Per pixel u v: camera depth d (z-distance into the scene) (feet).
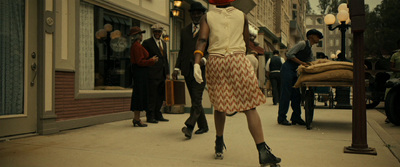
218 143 9.18
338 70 13.84
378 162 8.66
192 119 12.39
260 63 53.93
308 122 14.93
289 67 16.51
